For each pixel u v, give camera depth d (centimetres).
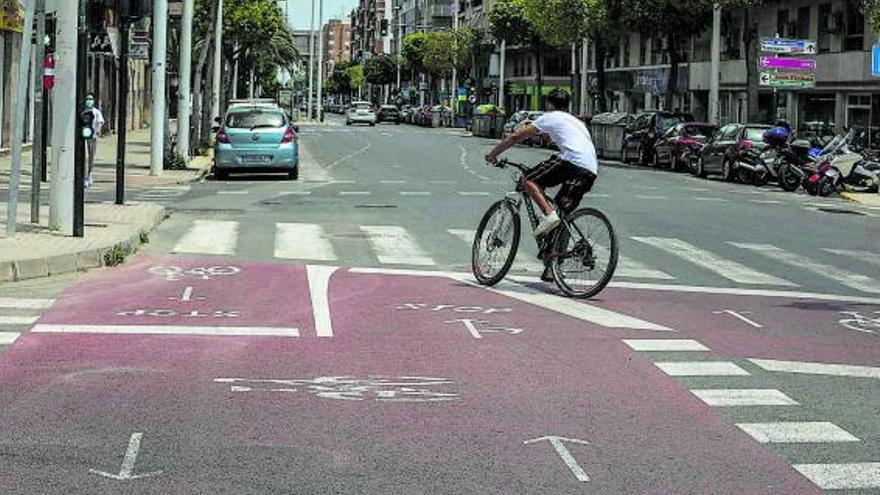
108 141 4469
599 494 543
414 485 552
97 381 751
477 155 4362
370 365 813
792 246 1659
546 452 611
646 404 718
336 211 2005
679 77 5978
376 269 1312
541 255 1181
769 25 5059
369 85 17238
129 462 582
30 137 3391
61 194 1439
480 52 9656
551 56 9375
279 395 723
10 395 712
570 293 1148
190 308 1031
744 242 1683
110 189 2383
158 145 2747
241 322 967
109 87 5122
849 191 2805
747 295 1208
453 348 878
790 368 834
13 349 841
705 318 1046
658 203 2327
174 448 607
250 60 6975
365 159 3950
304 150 4588
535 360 842
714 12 4241
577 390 752
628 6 4850
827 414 702
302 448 610
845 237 1809
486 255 1213
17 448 603
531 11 5462
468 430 652
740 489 554
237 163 2769
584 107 6456
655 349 890
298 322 972
